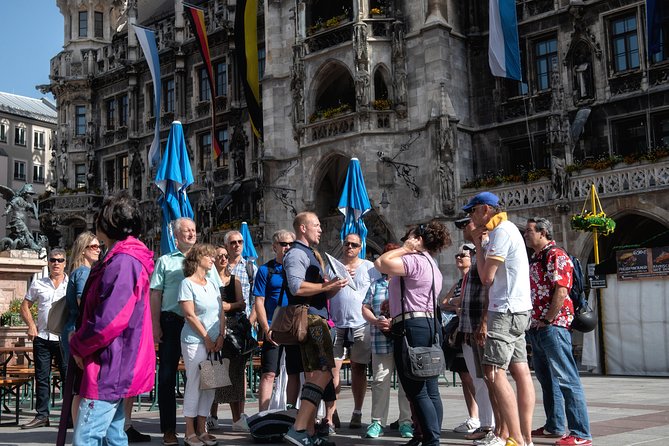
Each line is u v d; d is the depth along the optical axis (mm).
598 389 14438
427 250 7648
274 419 8414
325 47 32812
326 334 7543
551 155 26766
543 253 7930
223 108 40938
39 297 10570
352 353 9734
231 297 9461
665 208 24000
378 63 31281
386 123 31125
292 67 33719
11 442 8602
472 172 31375
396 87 31078
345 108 31906
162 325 8523
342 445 8125
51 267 10648
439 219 29141
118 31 51469
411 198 30453
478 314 7773
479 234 7293
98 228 5496
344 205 18312
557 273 7680
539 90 30391
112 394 5105
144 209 44156
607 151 27969
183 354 8180
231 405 9695
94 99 49250
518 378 7172
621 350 18281
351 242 10383
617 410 10766
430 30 30594
